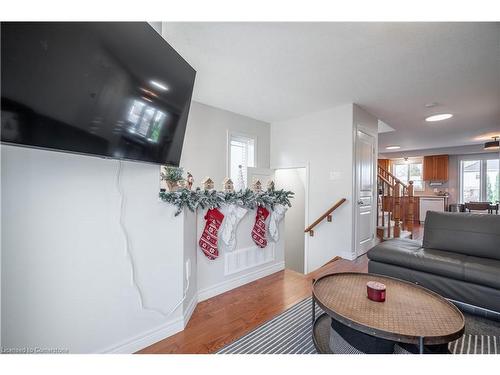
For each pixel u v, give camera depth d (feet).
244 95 10.98
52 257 3.93
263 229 9.17
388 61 7.85
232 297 7.60
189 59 7.86
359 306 4.49
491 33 6.31
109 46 3.65
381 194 16.70
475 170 24.11
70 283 4.13
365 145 12.72
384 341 4.07
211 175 12.48
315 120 13.23
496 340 5.31
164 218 5.53
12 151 3.52
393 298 4.82
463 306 6.52
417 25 6.06
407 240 9.01
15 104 2.72
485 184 23.54
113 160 4.66
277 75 8.93
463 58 7.59
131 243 4.95
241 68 8.45
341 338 4.52
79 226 4.22
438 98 10.86
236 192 8.03
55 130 3.14
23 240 3.64
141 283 5.11
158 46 4.64
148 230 5.24
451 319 4.04
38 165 3.77
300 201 16.52
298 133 14.06
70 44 3.14
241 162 14.23
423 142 21.27
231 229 7.87
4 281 3.48
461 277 6.38
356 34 6.48
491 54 7.34
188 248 6.33
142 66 4.32
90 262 4.36
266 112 13.30
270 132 15.60
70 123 3.30
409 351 4.21
